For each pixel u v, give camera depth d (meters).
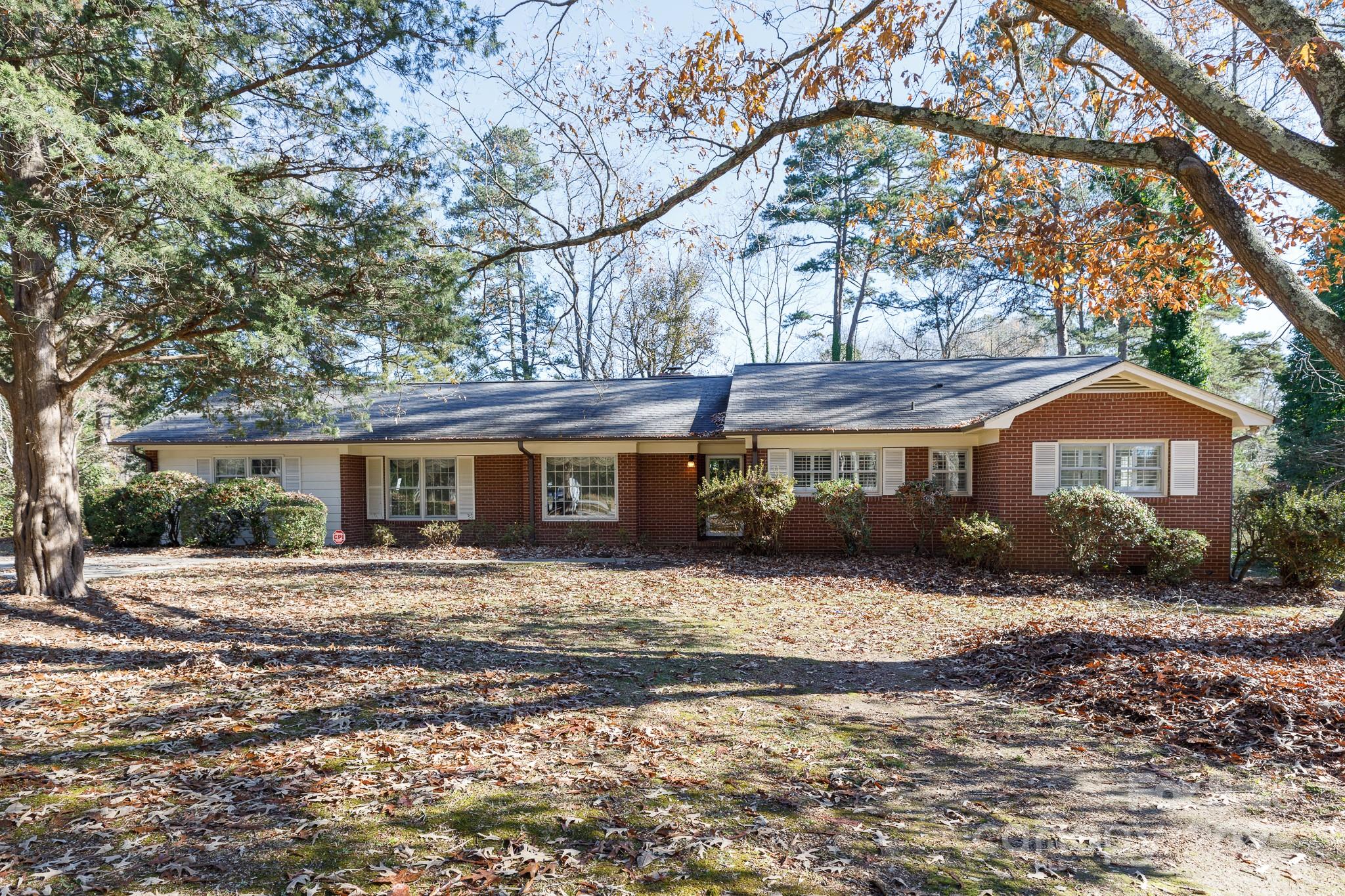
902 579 14.05
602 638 9.02
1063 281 9.40
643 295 33.16
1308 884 3.50
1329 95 4.40
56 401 10.11
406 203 10.04
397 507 20.77
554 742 5.28
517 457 20.36
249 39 8.90
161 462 20.48
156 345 10.19
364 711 5.87
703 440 19.69
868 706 6.49
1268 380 19.41
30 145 7.49
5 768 4.54
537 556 17.42
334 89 10.24
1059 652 7.74
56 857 3.47
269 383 10.63
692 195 7.56
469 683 6.82
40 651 7.58
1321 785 4.64
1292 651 7.72
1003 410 15.56
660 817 4.10
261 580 13.52
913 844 3.88
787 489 16.62
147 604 10.50
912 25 7.82
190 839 3.68
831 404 18.66
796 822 4.11
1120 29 4.77
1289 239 8.18
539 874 3.45
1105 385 15.05
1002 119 9.00
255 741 5.12
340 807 4.09
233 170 9.22
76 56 7.73
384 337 10.53
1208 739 5.44
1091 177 9.70
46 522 10.02
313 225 9.58
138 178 7.29
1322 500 13.85
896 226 13.16
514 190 12.69
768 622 10.25
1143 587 13.45
